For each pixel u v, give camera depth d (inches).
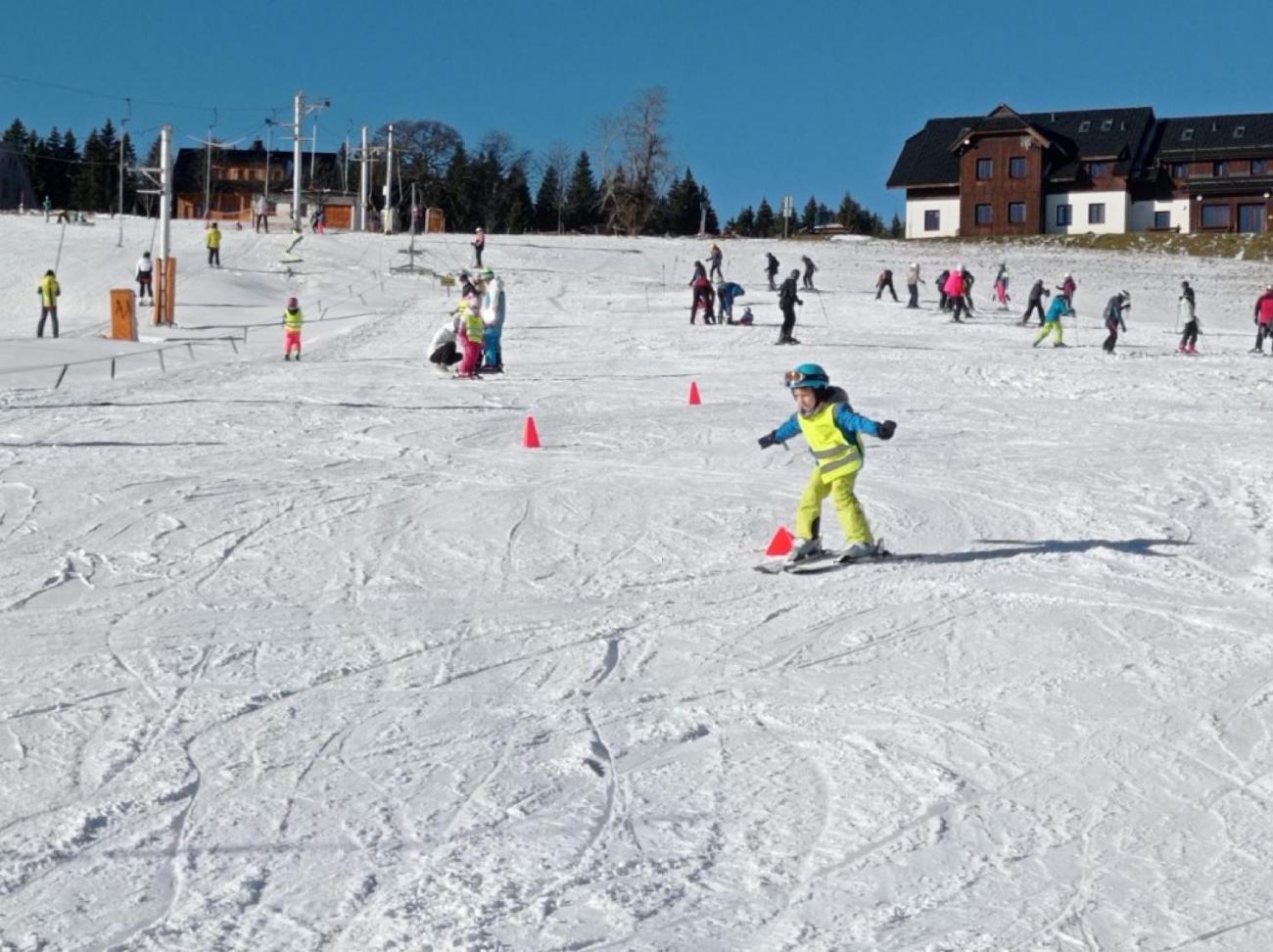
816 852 213.3
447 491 525.7
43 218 2486.5
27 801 229.0
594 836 218.5
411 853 211.5
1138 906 195.9
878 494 531.5
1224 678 302.0
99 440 645.3
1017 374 1019.9
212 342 1295.5
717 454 625.6
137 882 200.4
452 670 307.9
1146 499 520.7
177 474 551.8
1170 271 2332.7
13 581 382.3
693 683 301.0
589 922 190.1
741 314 1571.1
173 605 360.5
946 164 3398.1
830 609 363.3
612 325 1466.5
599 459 608.4
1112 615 355.6
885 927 189.8
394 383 932.6
